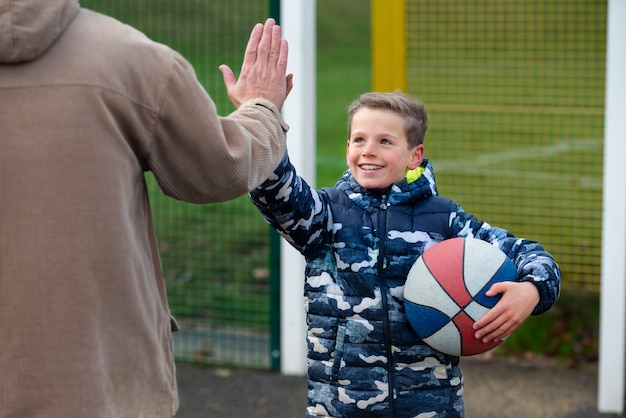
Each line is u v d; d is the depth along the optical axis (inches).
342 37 852.6
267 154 126.1
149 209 120.4
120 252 111.1
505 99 426.6
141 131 113.2
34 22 107.0
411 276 148.4
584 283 309.4
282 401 257.9
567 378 272.2
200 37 445.7
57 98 108.6
